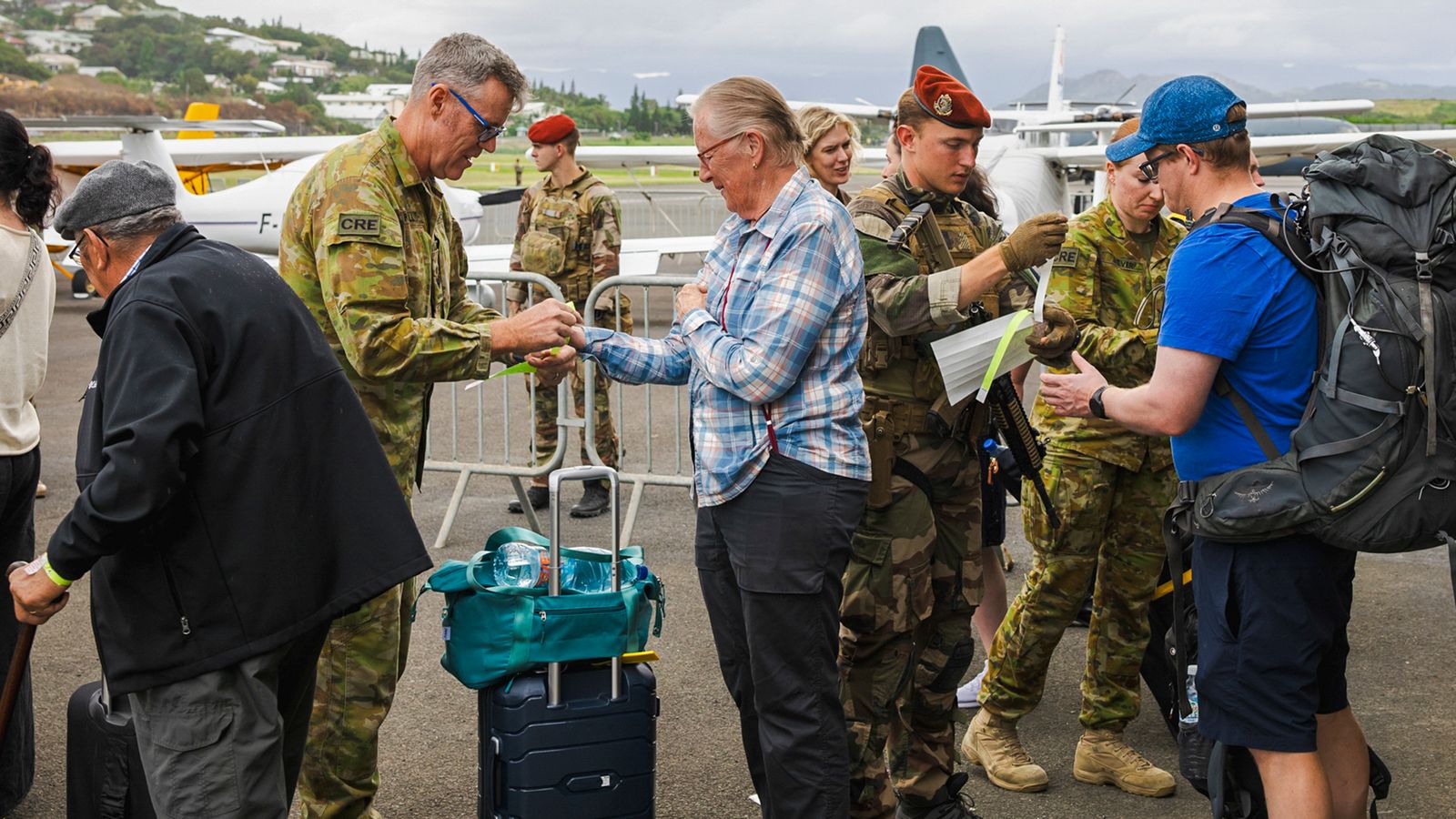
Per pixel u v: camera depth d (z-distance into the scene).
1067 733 3.80
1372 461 2.20
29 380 3.04
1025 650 3.38
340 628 2.78
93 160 18.75
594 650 2.54
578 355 2.86
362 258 2.59
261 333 2.17
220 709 2.17
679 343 2.79
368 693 2.81
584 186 6.68
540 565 2.73
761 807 2.97
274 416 2.17
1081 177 28.27
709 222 21.98
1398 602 5.04
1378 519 2.21
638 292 17.45
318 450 2.23
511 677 2.55
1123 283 3.28
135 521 2.00
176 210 2.28
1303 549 2.35
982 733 3.50
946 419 2.70
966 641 2.93
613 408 9.20
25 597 2.13
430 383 2.93
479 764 2.69
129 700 2.33
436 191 2.87
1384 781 2.75
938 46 27.50
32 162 2.98
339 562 2.25
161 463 2.00
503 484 7.04
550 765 2.54
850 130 3.57
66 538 2.03
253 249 15.96
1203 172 2.48
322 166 2.70
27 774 3.18
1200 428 2.45
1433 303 2.18
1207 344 2.33
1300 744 2.37
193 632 2.14
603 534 5.93
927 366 2.70
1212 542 2.44
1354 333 2.22
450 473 7.29
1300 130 38.38
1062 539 3.27
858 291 2.43
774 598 2.41
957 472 2.79
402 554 2.28
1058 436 3.29
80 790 2.47
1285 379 2.34
